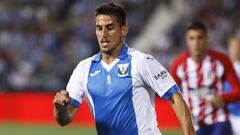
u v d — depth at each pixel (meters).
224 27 74.25
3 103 61.44
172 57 70.88
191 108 25.97
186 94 26.12
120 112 15.80
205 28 25.33
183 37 73.56
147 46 74.31
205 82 25.67
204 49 25.52
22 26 76.12
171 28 74.94
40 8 79.06
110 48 15.95
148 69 15.83
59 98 15.52
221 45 71.69
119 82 15.85
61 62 69.94
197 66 25.72
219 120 25.58
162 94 15.94
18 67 68.75
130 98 15.78
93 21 76.50
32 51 72.00
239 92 25.16
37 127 55.94
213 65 25.59
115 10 15.92
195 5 77.94
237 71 31.94
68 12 78.75
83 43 72.94
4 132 51.97
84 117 57.25
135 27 76.44
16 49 72.50
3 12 77.69
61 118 16.30
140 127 15.77
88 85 16.20
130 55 16.06
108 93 15.90
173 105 16.02
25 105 60.72
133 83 15.80
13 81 66.94
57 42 73.31
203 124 25.78
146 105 15.94
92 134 49.84
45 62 69.25
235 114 31.17
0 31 75.12
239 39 31.88
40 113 60.03
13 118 61.03
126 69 15.87
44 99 59.97
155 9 78.94
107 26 15.88
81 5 79.31
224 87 26.41
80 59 70.88
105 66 16.14
